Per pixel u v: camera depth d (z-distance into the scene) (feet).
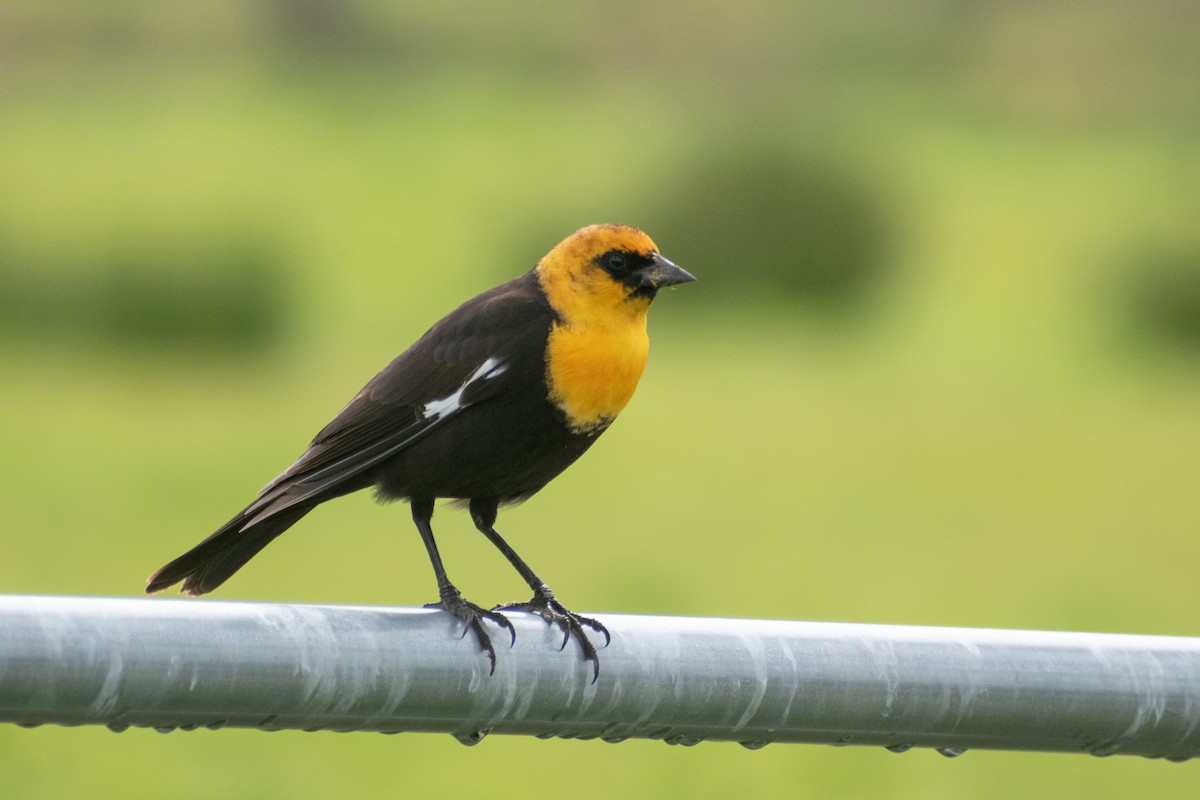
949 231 125.39
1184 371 91.45
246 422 71.87
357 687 9.23
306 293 97.25
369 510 58.49
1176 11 197.36
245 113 178.09
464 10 218.59
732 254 102.37
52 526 53.16
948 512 59.72
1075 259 115.96
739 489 62.75
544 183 138.21
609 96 189.98
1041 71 189.47
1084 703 9.93
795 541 54.49
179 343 87.35
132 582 46.55
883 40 198.18
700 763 34.37
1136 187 138.41
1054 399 82.84
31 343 86.99
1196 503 61.46
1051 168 151.94
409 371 16.43
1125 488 63.77
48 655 8.55
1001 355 94.32
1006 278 113.29
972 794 32.48
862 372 88.79
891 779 33.09
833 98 180.34
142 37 204.95
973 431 75.00
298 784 31.94
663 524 56.65
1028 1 205.87
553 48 206.39
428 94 192.13
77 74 191.62
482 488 16.62
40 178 131.34
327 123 174.60
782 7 203.51
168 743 34.24
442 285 109.70
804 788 32.40
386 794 31.14
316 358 87.97
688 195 102.99
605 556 51.57
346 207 135.03
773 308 103.14
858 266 103.04
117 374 82.74
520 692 9.52
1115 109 178.29
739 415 77.51
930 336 99.66
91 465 62.85
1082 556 53.31
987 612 46.26
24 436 67.97
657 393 82.23
